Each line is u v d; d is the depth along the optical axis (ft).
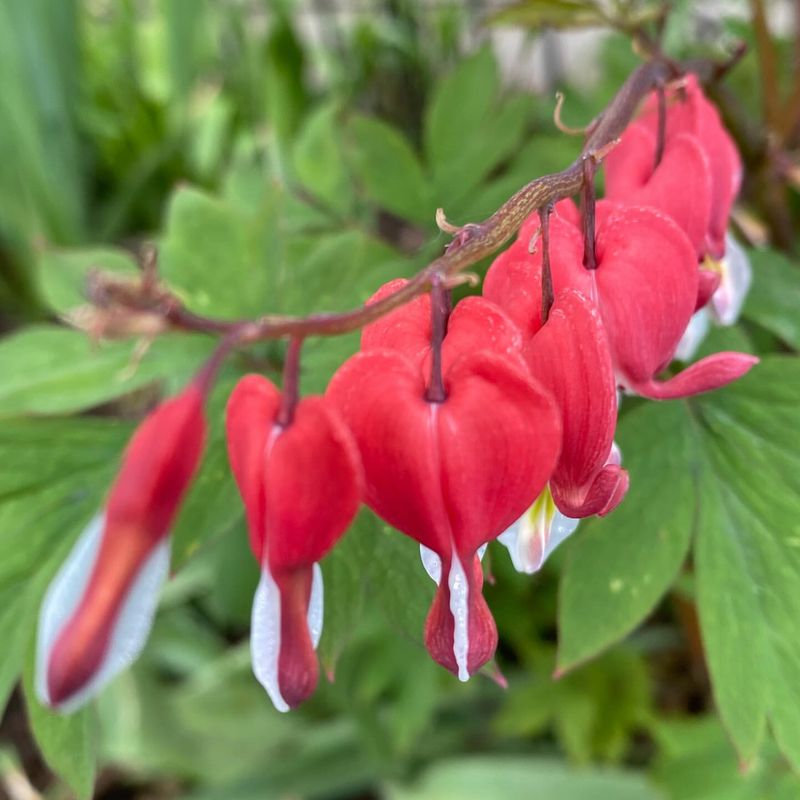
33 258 1.15
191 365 0.57
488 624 0.26
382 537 0.44
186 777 0.92
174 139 1.20
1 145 1.11
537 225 0.31
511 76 1.12
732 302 0.43
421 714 0.75
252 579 0.69
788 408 0.47
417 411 0.26
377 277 0.54
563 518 0.31
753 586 0.45
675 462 0.47
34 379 0.57
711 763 0.64
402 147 0.69
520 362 0.27
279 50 1.10
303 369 0.51
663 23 0.53
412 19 1.20
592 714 0.76
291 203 0.76
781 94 0.74
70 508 0.52
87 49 1.26
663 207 0.37
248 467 0.24
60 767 0.46
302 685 0.24
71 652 0.20
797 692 0.43
